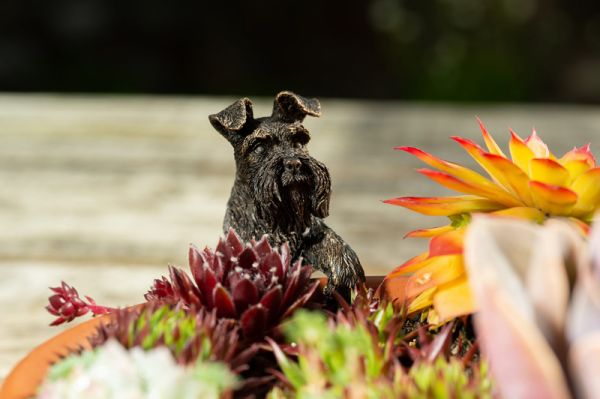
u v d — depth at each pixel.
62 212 0.79
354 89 2.73
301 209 0.52
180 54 2.76
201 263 0.50
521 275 0.42
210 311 0.50
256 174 0.52
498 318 0.41
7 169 0.94
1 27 2.61
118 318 0.48
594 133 1.04
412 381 0.46
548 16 2.45
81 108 1.26
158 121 1.17
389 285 0.54
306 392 0.46
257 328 0.49
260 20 2.80
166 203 0.82
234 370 0.48
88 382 0.45
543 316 0.41
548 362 0.40
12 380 0.47
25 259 0.70
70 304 0.53
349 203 0.80
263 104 1.31
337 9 2.80
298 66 2.80
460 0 2.26
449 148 0.99
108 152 1.00
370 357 0.47
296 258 0.53
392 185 0.86
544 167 0.50
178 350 0.47
